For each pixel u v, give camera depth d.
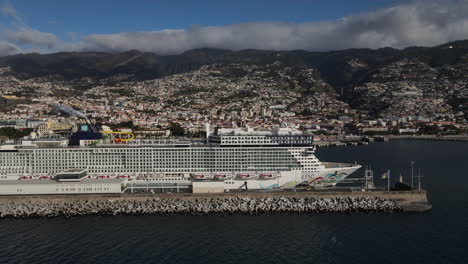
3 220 151.50
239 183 172.88
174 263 117.38
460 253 124.69
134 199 164.75
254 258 120.88
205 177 178.00
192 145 185.88
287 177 180.50
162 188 172.25
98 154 182.62
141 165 183.00
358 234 138.38
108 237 135.25
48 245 129.38
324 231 140.38
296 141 182.62
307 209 158.62
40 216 154.88
